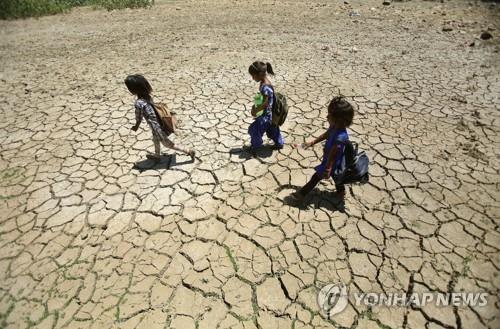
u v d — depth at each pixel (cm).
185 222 414
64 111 680
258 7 1361
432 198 425
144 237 398
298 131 568
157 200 448
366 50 885
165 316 320
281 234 392
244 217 416
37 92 770
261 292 336
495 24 1008
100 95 738
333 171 381
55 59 971
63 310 329
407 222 395
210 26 1172
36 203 455
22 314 329
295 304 324
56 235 407
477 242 367
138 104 444
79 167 518
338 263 357
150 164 514
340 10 1256
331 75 756
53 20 1385
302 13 1250
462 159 485
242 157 516
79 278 357
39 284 354
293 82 733
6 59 996
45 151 560
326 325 306
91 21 1334
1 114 683
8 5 1442
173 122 484
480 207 409
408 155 498
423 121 577
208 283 346
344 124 359
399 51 869
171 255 375
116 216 429
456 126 558
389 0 1337
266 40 999
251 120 607
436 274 339
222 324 311
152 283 348
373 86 700
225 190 458
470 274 337
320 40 974
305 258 364
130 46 1035
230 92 711
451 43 901
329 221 404
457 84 689
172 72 825
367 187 448
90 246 391
